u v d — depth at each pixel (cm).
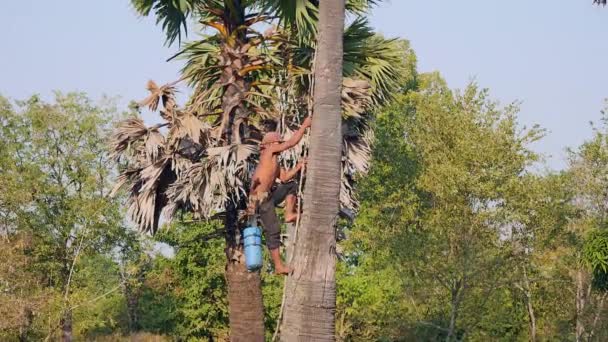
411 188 3712
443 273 2883
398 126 3925
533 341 3259
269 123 1645
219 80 1756
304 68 1608
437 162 2908
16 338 3123
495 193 2812
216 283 3788
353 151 1550
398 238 3069
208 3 1664
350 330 3488
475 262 2800
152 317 4316
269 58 1627
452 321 2825
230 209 1603
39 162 3375
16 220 3325
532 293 3416
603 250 2083
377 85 1731
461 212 2836
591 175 3142
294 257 863
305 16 1427
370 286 3406
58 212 3441
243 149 1496
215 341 3888
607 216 3119
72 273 3469
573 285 3288
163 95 1608
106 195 3472
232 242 1605
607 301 3145
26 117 3400
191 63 1789
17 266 3059
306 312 839
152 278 3994
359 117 1561
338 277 3628
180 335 3925
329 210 853
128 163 1636
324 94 866
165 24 1684
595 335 3128
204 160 1511
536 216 2869
